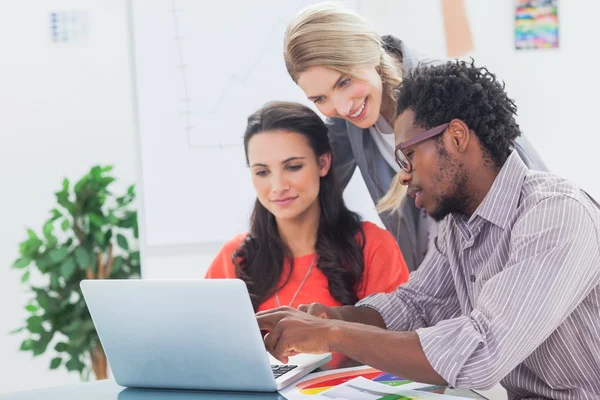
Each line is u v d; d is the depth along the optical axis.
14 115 3.20
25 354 3.22
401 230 2.40
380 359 1.27
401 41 2.38
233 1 2.39
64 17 3.21
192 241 2.43
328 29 2.35
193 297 1.24
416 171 1.47
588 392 1.36
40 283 3.22
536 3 2.43
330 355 1.52
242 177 2.42
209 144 2.41
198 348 1.28
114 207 3.18
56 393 1.39
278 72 2.40
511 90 2.46
